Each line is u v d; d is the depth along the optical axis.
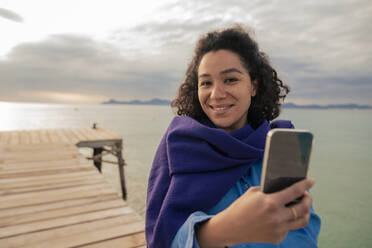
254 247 0.86
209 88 1.00
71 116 110.44
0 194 4.09
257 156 0.95
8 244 2.69
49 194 4.13
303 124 80.88
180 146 0.97
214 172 0.91
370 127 75.25
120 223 3.19
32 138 10.23
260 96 1.16
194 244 0.67
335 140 41.53
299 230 0.93
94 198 3.98
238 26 1.04
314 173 19.86
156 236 0.83
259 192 0.52
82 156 6.99
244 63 0.99
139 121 81.75
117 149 11.52
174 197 0.86
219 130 0.94
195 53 1.12
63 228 3.04
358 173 19.80
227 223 0.57
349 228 10.63
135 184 16.00
